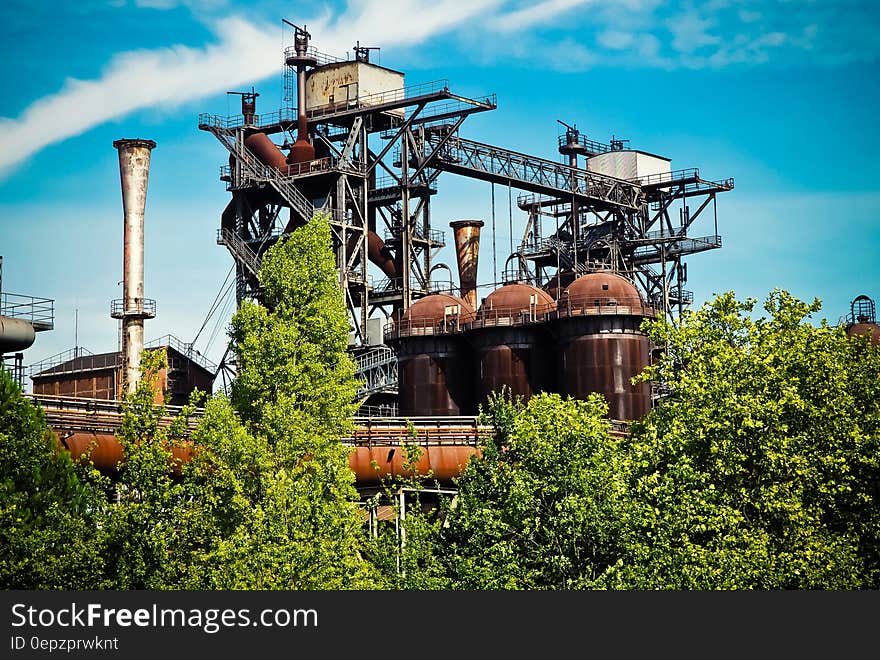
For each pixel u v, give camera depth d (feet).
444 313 413.39
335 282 261.44
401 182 444.55
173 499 195.00
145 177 362.12
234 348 252.42
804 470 216.95
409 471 235.20
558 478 198.18
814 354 238.89
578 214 495.00
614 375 378.94
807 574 204.85
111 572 185.37
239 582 186.91
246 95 449.48
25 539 183.32
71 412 247.09
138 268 357.82
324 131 451.94
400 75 450.71
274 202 442.09
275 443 231.91
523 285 405.39
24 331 293.43
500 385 396.16
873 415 240.12
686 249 497.87
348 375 254.47
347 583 193.98
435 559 203.62
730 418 219.20
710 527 201.16
